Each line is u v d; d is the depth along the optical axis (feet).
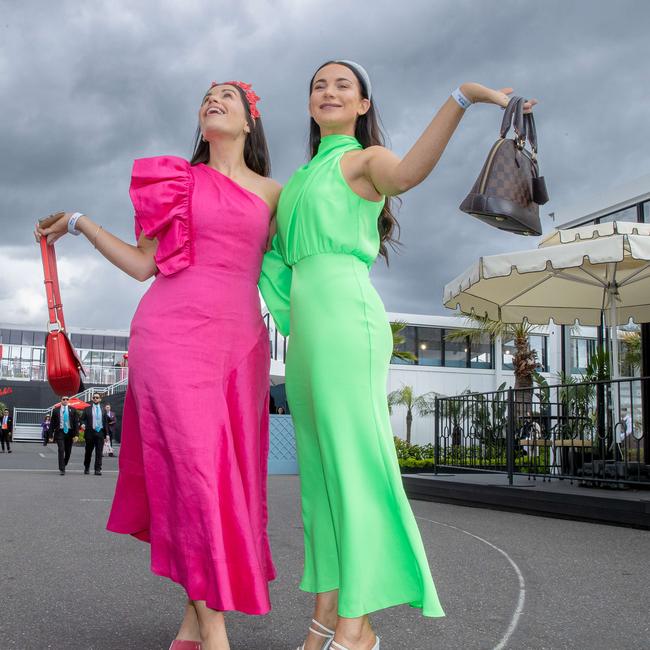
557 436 27.89
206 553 6.48
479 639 8.18
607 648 7.84
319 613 7.16
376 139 8.17
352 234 7.07
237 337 7.14
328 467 6.79
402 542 6.66
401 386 86.89
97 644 7.63
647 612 9.47
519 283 28.22
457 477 29.50
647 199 37.17
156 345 6.93
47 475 40.75
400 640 8.12
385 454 6.77
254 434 7.16
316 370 6.86
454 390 88.69
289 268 7.75
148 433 6.90
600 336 35.99
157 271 7.78
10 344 175.22
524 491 22.79
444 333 89.76
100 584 10.73
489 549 14.65
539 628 8.64
